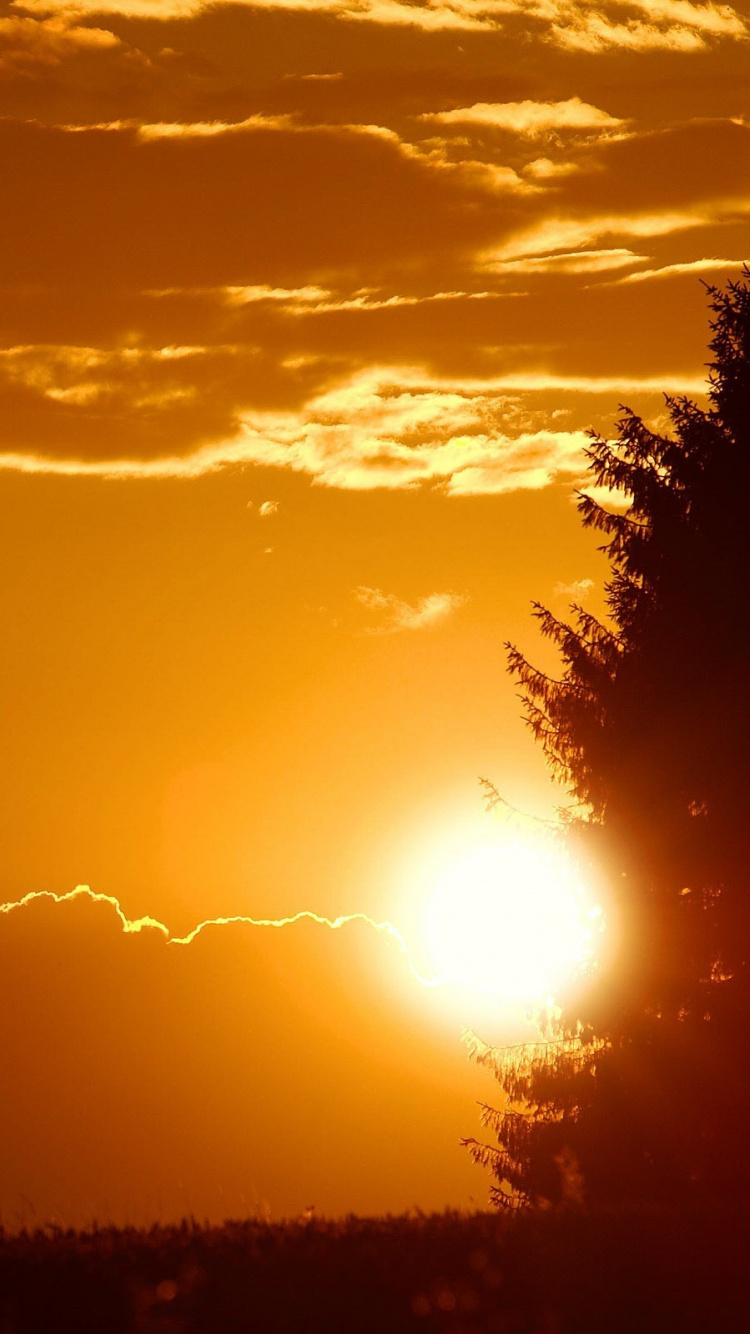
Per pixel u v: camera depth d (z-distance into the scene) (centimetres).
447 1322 3238
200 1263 3694
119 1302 3300
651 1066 7731
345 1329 3167
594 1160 7775
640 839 7675
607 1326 3334
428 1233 4178
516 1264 3784
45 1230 4300
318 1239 4059
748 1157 7375
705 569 7594
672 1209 4778
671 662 7619
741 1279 3709
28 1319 3170
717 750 7331
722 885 7581
